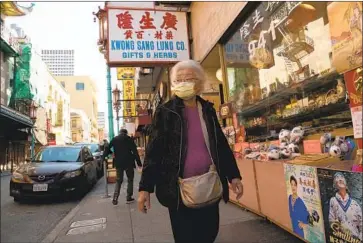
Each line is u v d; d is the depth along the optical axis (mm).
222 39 7309
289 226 3717
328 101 4320
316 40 4426
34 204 8180
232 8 6422
